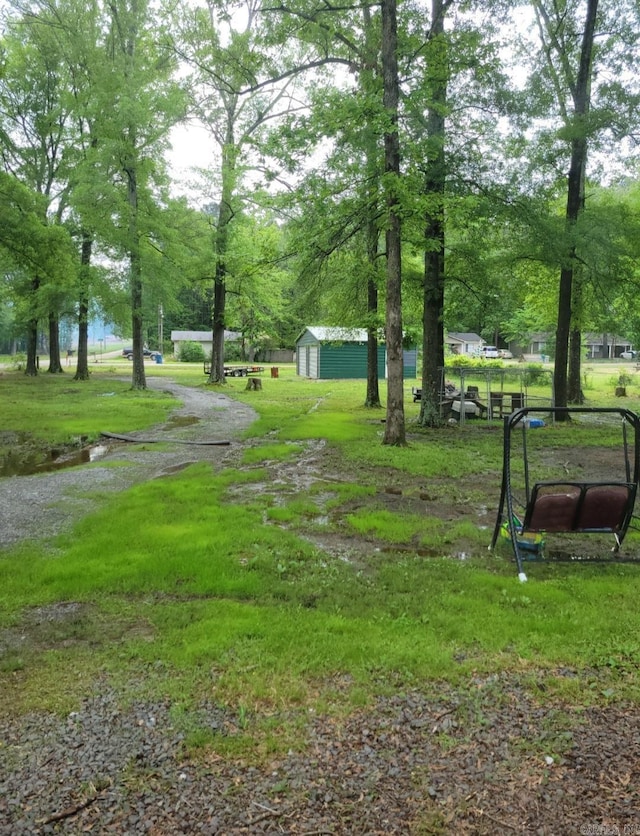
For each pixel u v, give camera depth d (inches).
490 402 616.1
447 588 162.7
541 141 517.7
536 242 497.7
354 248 487.8
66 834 76.3
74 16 892.6
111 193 751.7
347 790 84.4
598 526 177.3
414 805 81.7
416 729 98.8
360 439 448.5
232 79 651.5
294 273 484.4
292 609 148.2
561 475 326.0
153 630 137.4
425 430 511.5
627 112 488.4
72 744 95.0
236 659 121.1
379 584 167.2
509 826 77.9
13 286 1105.4
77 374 1091.3
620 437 478.3
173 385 993.5
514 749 93.6
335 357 1266.0
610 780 86.3
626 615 143.5
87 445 435.8
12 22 968.3
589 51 519.8
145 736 97.0
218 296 979.9
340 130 361.4
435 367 532.7
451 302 570.9
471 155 458.6
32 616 145.9
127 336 1148.5
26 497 271.6
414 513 247.8
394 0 373.1
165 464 357.4
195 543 198.8
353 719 101.6
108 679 115.0
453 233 572.7
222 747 93.6
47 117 968.9
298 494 280.4
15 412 604.4
